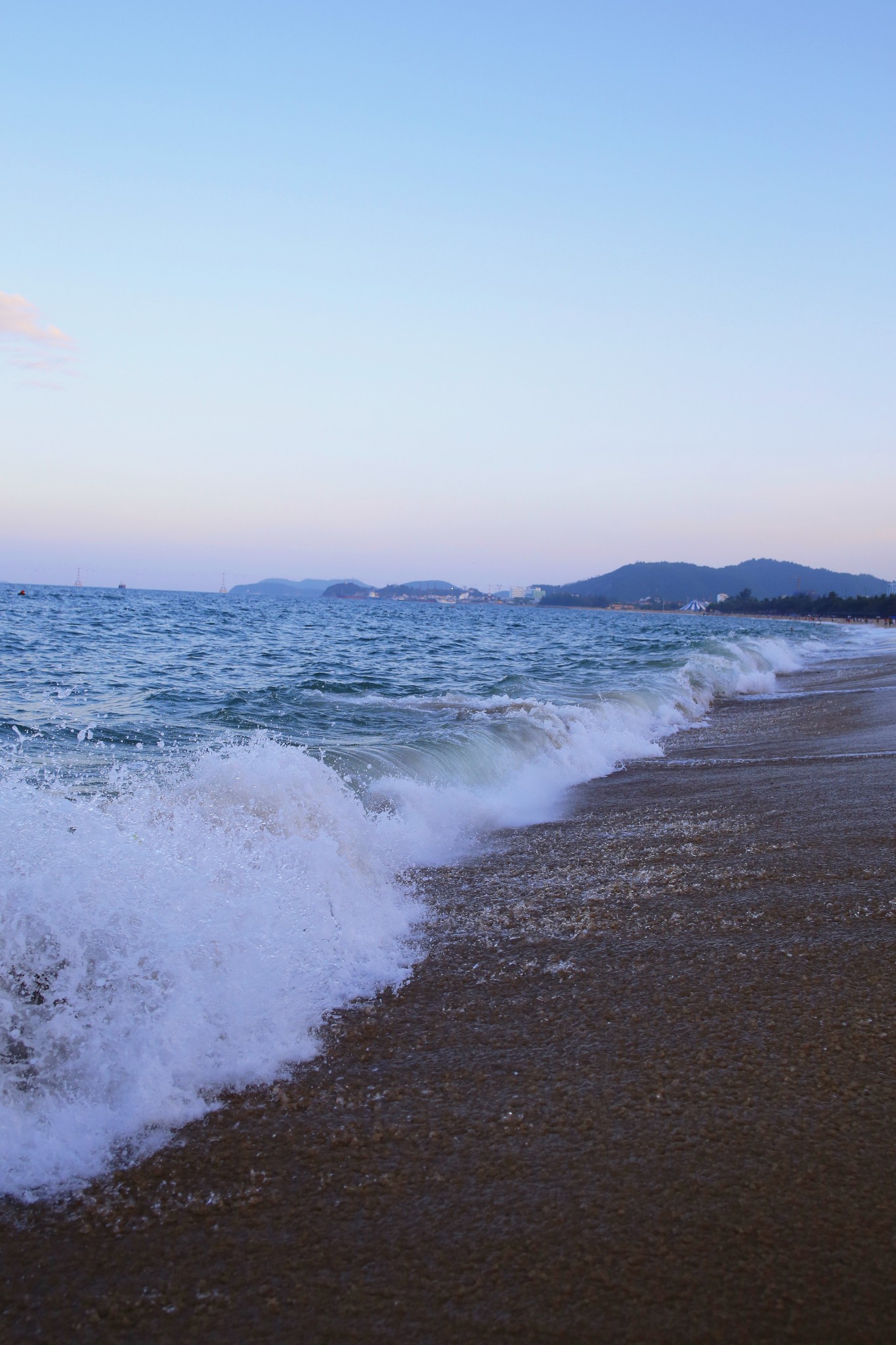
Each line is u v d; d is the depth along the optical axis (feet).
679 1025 10.59
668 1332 6.06
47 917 9.57
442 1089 9.29
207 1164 8.02
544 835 20.81
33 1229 7.15
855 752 31.81
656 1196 7.43
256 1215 7.33
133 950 9.80
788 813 21.75
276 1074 9.57
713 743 36.83
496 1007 11.28
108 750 28.27
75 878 10.29
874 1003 10.98
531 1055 9.96
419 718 37.76
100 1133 8.30
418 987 11.96
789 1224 7.05
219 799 15.70
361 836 16.88
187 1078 9.20
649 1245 6.86
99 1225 7.21
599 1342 5.98
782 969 12.14
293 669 68.03
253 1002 10.28
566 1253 6.81
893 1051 9.76
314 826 15.98
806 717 44.75
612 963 12.65
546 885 16.62
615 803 24.44
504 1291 6.46
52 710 37.55
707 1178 7.63
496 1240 6.98
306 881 13.37
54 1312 6.31
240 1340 6.07
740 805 23.17
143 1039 9.13
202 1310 6.33
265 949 10.99
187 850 12.71
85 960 9.53
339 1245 6.96
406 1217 7.26
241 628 132.57
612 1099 8.96
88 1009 9.20
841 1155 7.91
